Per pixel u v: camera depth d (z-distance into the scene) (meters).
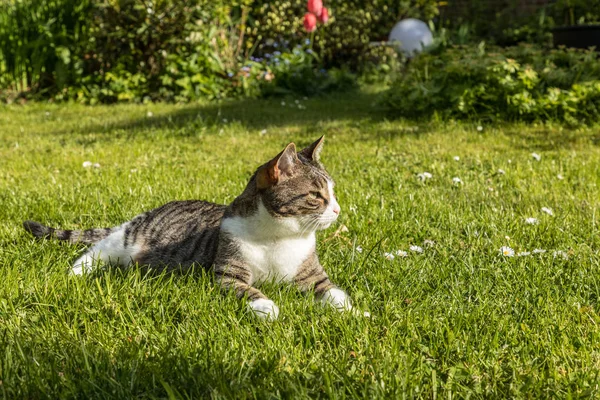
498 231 1.75
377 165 2.41
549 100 3.14
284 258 1.41
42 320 1.29
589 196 2.02
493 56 3.43
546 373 1.14
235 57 4.88
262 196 1.39
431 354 1.21
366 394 1.09
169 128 3.28
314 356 1.19
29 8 4.51
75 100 4.41
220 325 1.27
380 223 1.78
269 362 1.16
